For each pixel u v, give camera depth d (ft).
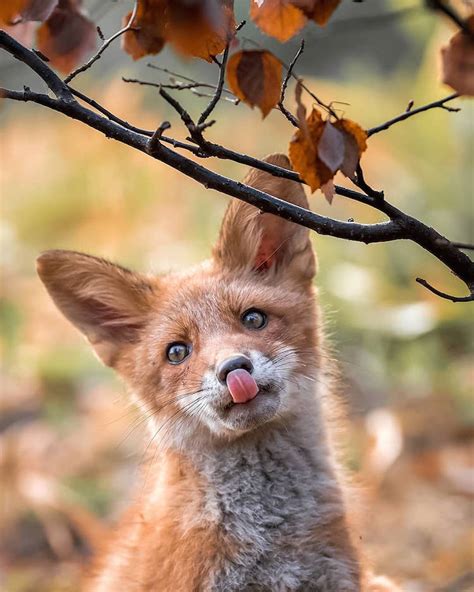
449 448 44.19
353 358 49.24
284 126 69.67
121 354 29.66
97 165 69.62
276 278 28.99
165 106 70.79
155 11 19.16
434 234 19.99
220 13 17.94
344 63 77.77
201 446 27.07
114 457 46.19
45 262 29.25
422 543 37.76
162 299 29.14
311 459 27.37
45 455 46.68
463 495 40.93
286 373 26.30
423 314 50.11
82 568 36.88
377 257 54.34
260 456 26.99
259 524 26.66
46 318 57.82
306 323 27.94
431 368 48.93
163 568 26.16
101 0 33.55
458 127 57.41
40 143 74.64
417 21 58.49
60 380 52.60
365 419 45.83
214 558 26.07
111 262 29.81
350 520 27.45
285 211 19.83
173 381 27.22
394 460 42.55
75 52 22.47
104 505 42.50
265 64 18.44
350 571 26.53
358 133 18.85
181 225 63.16
